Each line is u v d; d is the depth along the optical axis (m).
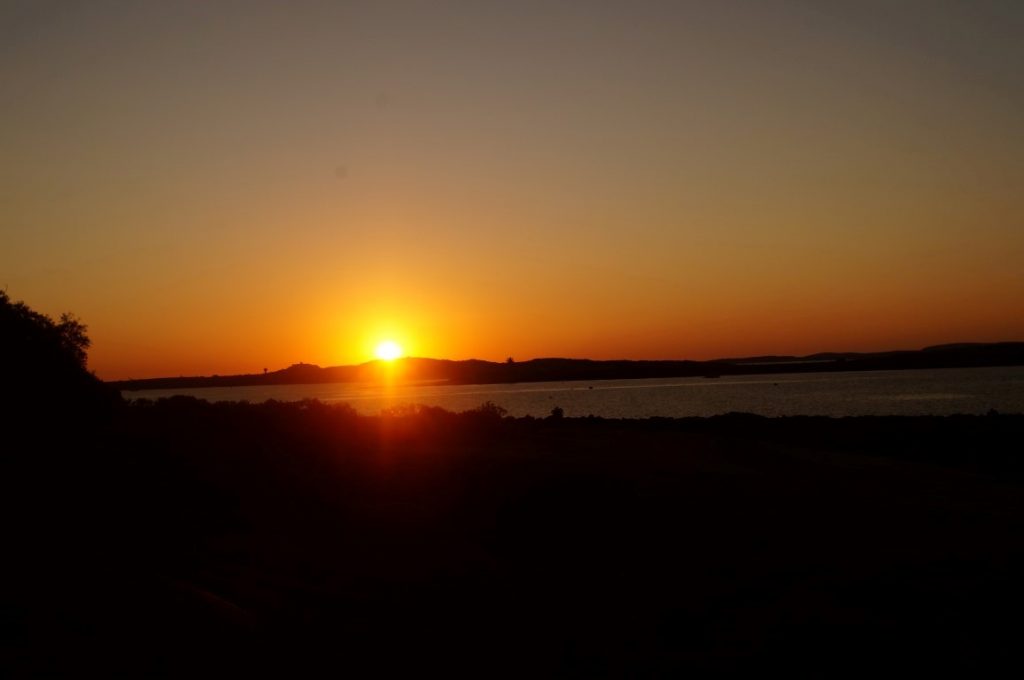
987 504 26.16
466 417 46.69
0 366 26.86
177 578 13.89
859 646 10.95
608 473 27.09
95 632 10.61
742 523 21.39
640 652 11.15
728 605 13.36
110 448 23.55
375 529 19.69
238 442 28.84
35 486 18.27
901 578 14.26
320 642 11.38
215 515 18.97
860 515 23.31
